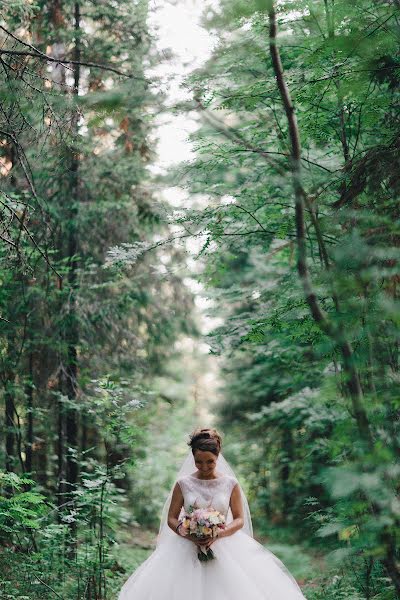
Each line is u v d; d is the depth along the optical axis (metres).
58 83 6.55
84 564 7.52
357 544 4.09
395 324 4.33
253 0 4.68
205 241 8.10
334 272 4.42
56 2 9.91
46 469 12.06
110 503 7.85
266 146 7.95
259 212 8.52
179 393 21.00
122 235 11.33
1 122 6.84
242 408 15.84
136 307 12.77
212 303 12.93
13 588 7.07
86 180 10.65
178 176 8.24
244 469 16.00
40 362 10.91
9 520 8.33
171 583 5.31
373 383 4.67
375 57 5.34
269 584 5.44
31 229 9.89
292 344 10.12
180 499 5.73
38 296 10.34
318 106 6.91
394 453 4.20
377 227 4.71
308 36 6.93
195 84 6.73
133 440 8.09
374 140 7.07
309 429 11.09
